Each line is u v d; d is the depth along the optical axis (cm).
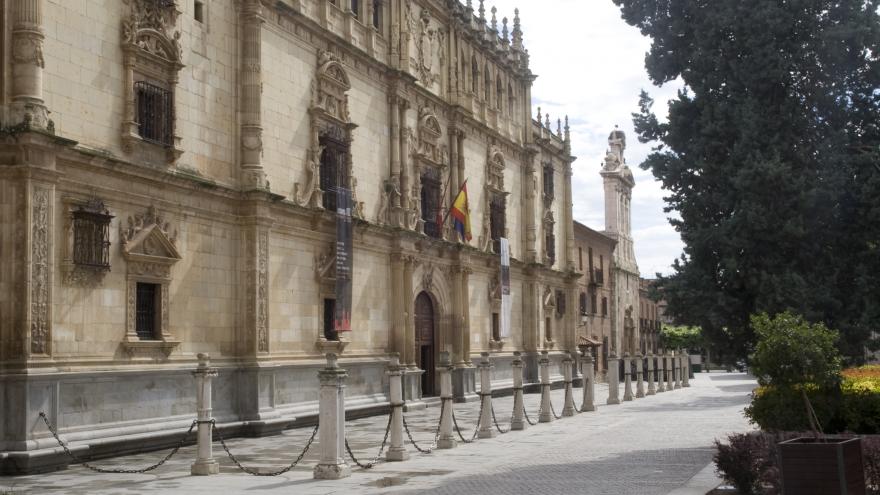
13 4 2144
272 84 3091
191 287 2695
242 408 2864
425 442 2636
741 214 2244
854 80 2277
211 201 2798
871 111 2289
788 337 1658
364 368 3609
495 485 1795
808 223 2241
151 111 2570
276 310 3042
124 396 2394
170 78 2628
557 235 6278
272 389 2936
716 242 2311
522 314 5550
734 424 3106
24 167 2089
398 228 3862
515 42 5631
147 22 2555
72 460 2144
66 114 2272
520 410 3006
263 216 2923
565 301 6350
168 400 2553
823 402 1908
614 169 9019
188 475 1998
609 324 8256
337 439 1948
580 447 2473
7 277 2086
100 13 2397
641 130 2525
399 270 3900
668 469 1994
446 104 4525
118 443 2316
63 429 2184
